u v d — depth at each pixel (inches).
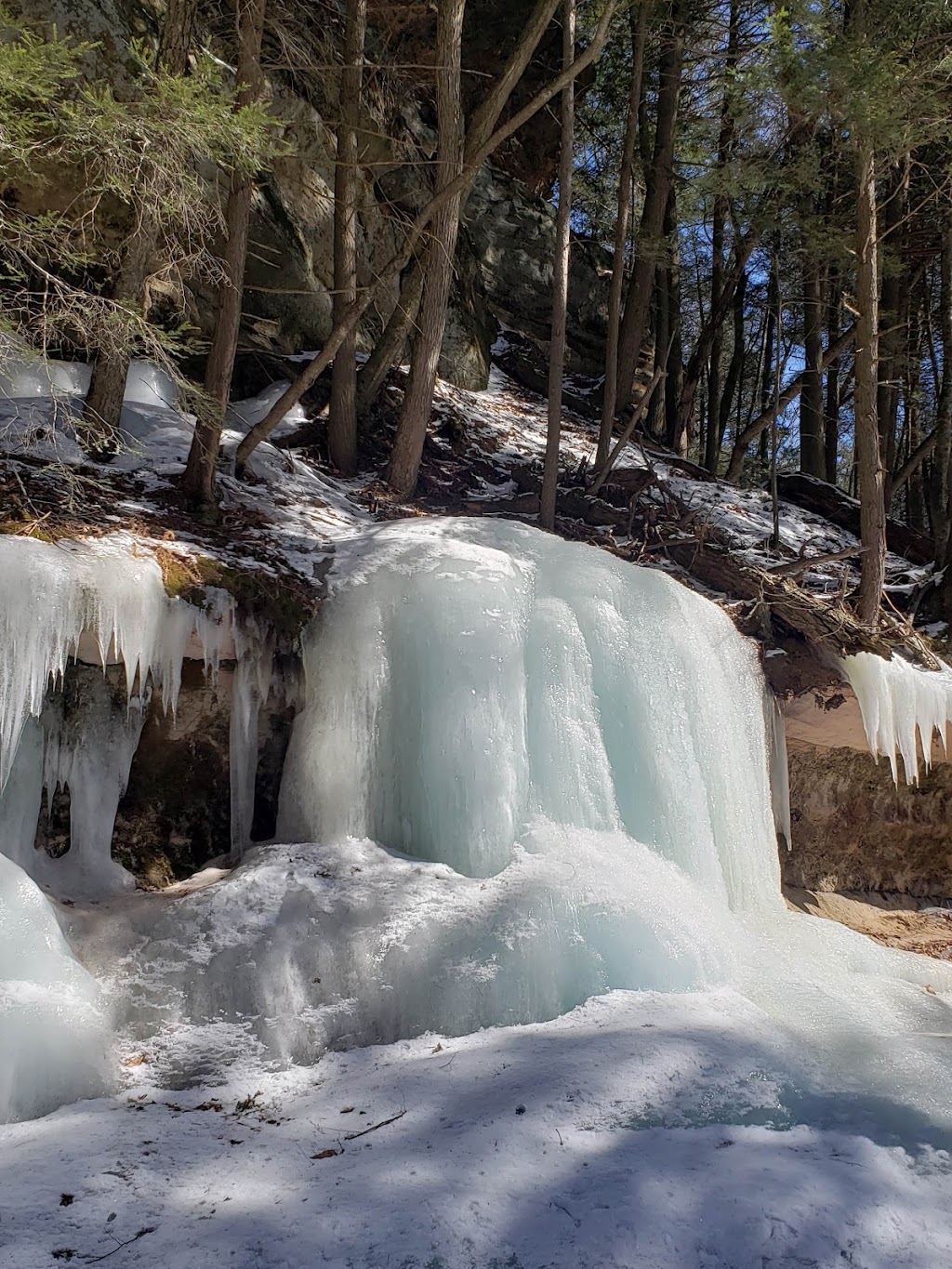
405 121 502.9
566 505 377.1
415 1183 132.9
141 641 205.6
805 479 509.0
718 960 213.3
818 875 342.3
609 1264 120.6
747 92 391.9
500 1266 120.0
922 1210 136.6
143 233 263.1
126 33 333.4
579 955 198.2
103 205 320.8
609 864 224.5
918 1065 182.4
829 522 489.1
